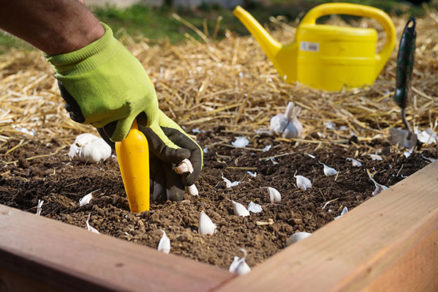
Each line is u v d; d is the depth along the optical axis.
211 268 0.91
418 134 2.10
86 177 1.72
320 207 1.46
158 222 1.33
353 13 2.75
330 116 2.42
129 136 1.31
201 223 1.28
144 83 1.22
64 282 0.91
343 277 0.87
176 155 1.39
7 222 1.10
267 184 1.66
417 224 1.08
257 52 3.59
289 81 2.85
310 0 9.41
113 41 1.18
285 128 2.17
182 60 3.41
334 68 2.70
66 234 1.04
